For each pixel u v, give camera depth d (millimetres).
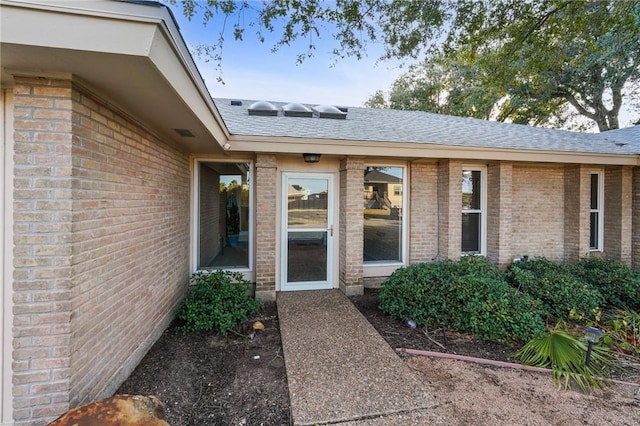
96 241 2295
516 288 4957
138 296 3055
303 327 3869
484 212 6371
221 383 2725
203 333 3754
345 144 4848
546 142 6484
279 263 5418
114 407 1689
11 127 2016
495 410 2430
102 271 2385
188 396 2535
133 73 1898
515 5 4352
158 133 3521
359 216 5297
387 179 5934
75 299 2031
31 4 1478
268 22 4281
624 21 4449
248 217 5395
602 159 6000
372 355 3191
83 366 2129
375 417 2295
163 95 2291
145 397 1849
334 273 5617
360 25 4457
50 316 1946
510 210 6059
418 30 4562
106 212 2443
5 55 1644
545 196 6645
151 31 1639
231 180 5387
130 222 2877
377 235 5910
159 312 3650
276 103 7523
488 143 5766
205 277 4617
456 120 8055
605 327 4219
